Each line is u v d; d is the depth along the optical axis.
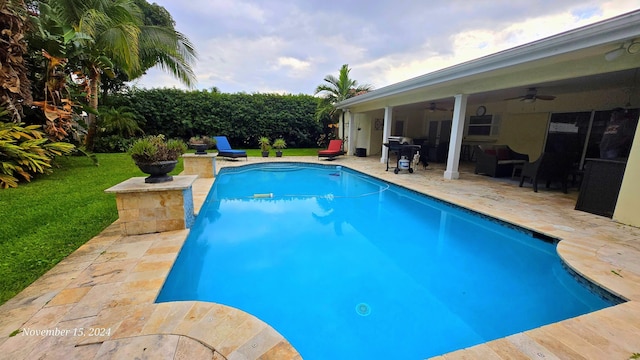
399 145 8.23
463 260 3.29
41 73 6.45
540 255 3.43
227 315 1.79
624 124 5.07
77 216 3.58
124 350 1.47
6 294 1.95
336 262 3.21
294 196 6.30
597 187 4.13
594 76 5.02
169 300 2.40
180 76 11.50
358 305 2.44
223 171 8.73
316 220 4.70
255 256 3.33
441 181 6.90
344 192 6.70
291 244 3.70
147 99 13.00
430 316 2.28
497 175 7.45
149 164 3.22
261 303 2.44
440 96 7.37
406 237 3.99
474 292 2.65
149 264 2.46
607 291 2.20
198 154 7.04
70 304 1.85
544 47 4.16
